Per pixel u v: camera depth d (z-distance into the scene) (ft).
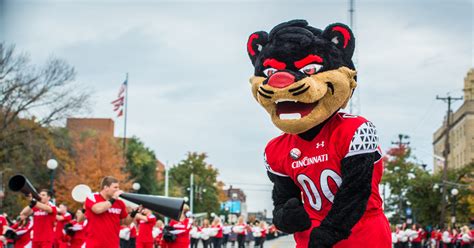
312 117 16.28
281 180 17.80
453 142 286.05
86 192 34.83
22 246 52.13
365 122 16.38
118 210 33.78
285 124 16.43
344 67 16.74
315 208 17.28
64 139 148.87
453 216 151.53
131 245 75.97
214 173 284.61
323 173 16.63
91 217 33.27
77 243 53.98
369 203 16.67
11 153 134.21
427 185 191.42
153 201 27.07
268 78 16.61
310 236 16.01
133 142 227.20
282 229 16.44
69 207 158.92
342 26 16.89
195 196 276.21
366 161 16.06
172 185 275.59
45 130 135.64
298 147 17.07
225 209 311.27
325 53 16.69
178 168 282.36
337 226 15.83
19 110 128.47
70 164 163.12
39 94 129.18
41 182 155.43
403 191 210.79
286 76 16.25
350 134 16.14
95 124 271.69
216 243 111.24
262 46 17.63
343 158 16.24
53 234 46.19
